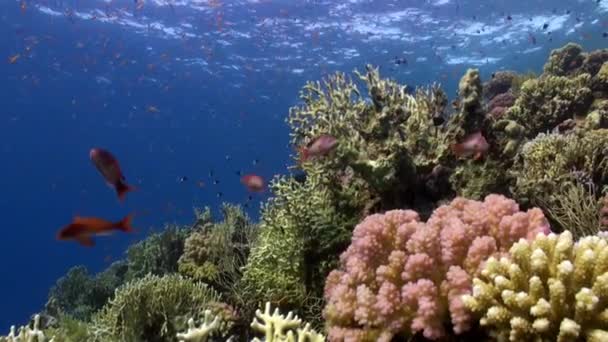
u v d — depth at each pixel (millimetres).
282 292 5324
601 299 2625
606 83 10938
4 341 4598
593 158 6484
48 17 38906
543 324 2578
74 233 3969
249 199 8914
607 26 27703
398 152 5082
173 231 12031
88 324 7270
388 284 3258
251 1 31969
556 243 2949
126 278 12844
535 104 11172
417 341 3213
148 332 5668
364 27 32688
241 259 7871
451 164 5371
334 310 3541
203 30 37375
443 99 5801
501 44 32594
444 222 3711
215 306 5820
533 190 5480
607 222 5117
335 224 5246
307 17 32500
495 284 2900
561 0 27219
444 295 3148
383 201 5355
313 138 5410
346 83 6277
